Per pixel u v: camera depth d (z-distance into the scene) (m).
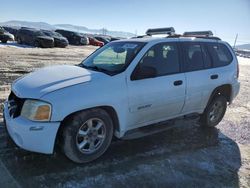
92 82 3.67
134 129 4.26
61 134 3.55
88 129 3.71
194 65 4.98
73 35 33.75
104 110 3.84
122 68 4.01
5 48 19.53
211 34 5.83
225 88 5.71
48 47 24.47
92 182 3.42
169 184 3.55
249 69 21.12
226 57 5.74
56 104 3.34
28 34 25.38
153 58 4.35
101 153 3.92
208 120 5.61
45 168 3.60
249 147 4.99
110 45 4.89
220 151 4.68
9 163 3.62
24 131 3.34
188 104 4.90
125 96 3.91
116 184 3.43
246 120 6.59
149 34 5.56
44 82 3.63
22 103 3.50
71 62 14.74
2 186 3.15
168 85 4.44
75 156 3.64
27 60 13.94
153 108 4.32
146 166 3.92
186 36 5.22
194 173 3.87
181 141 4.93
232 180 3.79
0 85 7.82
